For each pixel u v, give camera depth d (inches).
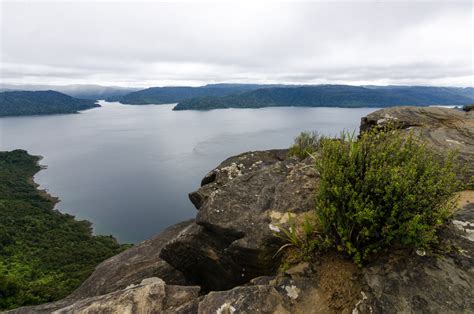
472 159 255.0
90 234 4030.5
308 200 227.6
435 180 164.7
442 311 132.7
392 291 145.3
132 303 184.7
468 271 144.9
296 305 160.6
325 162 187.6
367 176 159.9
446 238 163.2
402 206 150.5
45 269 2864.2
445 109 418.0
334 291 160.7
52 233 3806.6
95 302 187.5
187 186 5708.7
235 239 234.8
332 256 175.8
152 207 4943.4
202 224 252.5
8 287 1993.1
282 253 203.5
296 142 420.8
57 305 207.9
